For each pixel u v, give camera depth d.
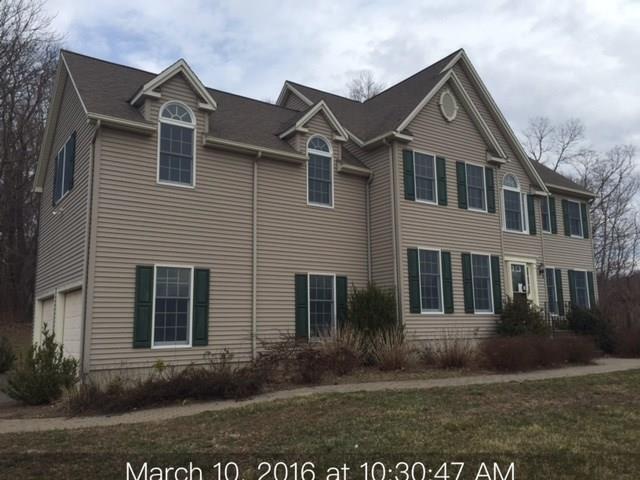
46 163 17.16
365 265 16.38
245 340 13.55
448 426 7.36
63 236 13.96
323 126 16.08
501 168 19.47
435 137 17.22
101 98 12.66
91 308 11.33
